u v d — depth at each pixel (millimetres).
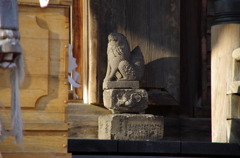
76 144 14648
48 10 11156
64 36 11227
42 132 11102
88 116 19516
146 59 20219
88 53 19688
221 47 17016
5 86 10852
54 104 11188
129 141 15047
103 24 19750
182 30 20953
